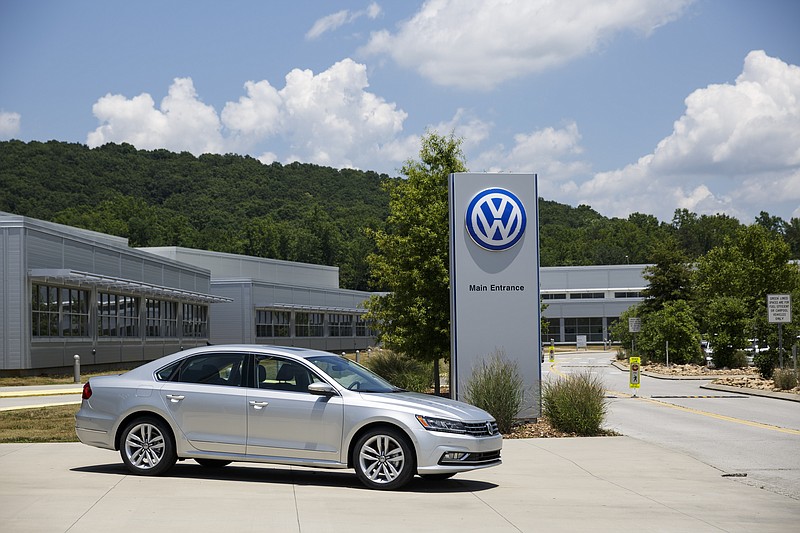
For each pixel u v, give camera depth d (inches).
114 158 7111.2
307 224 6560.0
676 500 398.3
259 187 7490.2
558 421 666.8
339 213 7421.3
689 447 599.8
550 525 337.4
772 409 916.0
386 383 453.4
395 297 994.1
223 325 2657.5
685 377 1581.0
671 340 1966.0
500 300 714.2
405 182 1005.8
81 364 1633.9
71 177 6579.7
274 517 343.3
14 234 1424.7
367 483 410.6
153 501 373.7
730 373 1656.0
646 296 2506.2
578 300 3959.2
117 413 441.4
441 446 403.2
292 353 435.8
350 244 6609.3
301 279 3885.3
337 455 413.4
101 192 6643.7
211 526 325.4
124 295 1884.8
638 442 608.1
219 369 437.1
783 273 1845.5
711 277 2057.1
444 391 1050.7
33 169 6427.2
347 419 412.2
